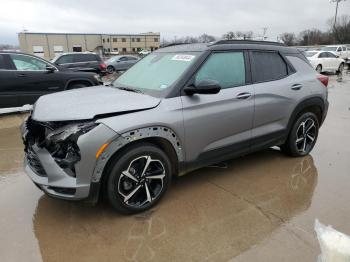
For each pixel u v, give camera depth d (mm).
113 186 2963
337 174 4176
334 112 8109
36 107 3322
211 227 3012
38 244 2781
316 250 2688
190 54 3678
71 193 2836
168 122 3125
